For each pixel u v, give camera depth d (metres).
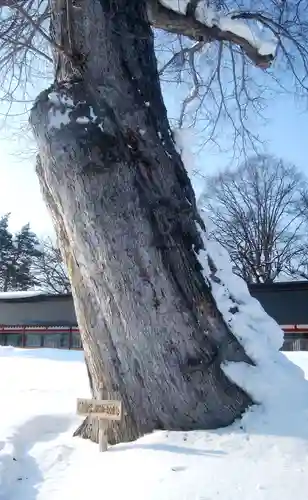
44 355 14.48
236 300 5.14
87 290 4.87
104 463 4.14
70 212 4.73
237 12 6.16
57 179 4.74
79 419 5.71
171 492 3.45
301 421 4.38
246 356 4.84
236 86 8.25
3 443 4.69
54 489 3.83
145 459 4.03
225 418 4.52
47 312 24.53
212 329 4.72
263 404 4.61
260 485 3.49
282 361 5.05
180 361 4.56
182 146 5.41
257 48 5.98
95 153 4.64
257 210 36.69
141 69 5.19
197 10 5.78
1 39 6.29
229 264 5.32
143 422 4.61
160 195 4.87
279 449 4.03
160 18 5.72
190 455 4.02
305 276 36.47
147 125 5.00
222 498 3.34
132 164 4.78
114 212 4.61
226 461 3.88
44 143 4.79
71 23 5.02
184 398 4.53
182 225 4.94
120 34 5.13
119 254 4.59
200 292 4.77
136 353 4.62
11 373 10.21
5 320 25.36
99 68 4.95
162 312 4.58
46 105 4.82
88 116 4.75
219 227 35.88
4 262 53.50
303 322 18.86
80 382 8.68
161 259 4.67
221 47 7.99
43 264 55.00
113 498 3.49
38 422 5.50
